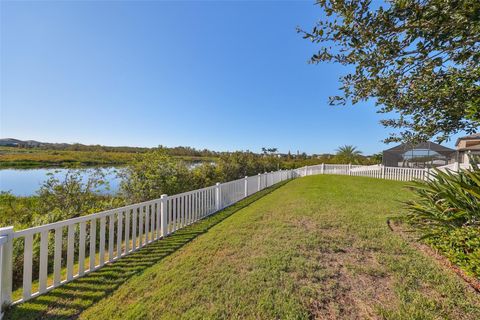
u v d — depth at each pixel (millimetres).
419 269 2793
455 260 2760
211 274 2859
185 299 2373
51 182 5465
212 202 6617
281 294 2398
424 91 2238
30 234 2475
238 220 5391
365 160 27922
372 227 4410
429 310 2061
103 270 3133
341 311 2129
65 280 2838
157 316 2133
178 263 3240
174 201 4922
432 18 1408
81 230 3021
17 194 7738
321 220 4953
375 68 1910
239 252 3494
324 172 20938
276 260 3156
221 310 2184
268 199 8305
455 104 2164
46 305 2361
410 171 13219
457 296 2242
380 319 2002
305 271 2854
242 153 15336
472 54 1635
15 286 3162
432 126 2541
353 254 3307
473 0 1245
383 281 2592
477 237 2559
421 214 3699
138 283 2746
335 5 1638
